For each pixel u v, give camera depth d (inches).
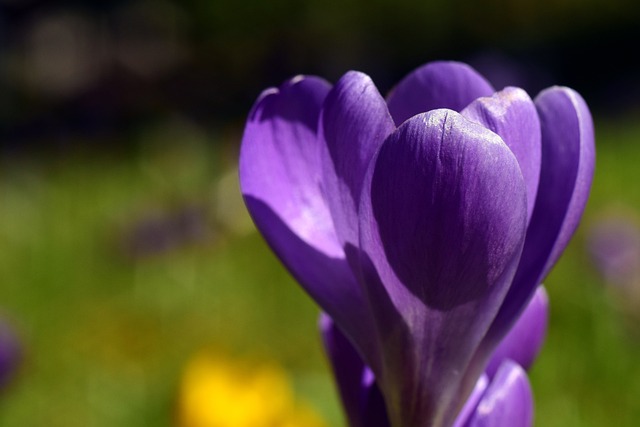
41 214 51.3
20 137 105.3
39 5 158.1
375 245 7.0
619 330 24.1
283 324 29.0
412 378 7.4
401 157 6.7
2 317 20.6
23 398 23.5
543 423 20.5
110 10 152.5
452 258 6.9
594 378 22.3
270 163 7.4
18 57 148.3
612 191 42.9
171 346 26.9
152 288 33.5
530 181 7.1
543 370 22.5
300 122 7.4
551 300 26.8
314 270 7.4
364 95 7.0
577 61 110.8
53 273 36.6
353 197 7.1
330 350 7.9
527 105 7.0
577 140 7.2
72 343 27.3
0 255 41.6
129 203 49.3
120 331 27.5
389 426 7.7
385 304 7.2
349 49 128.8
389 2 130.4
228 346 27.2
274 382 13.2
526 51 114.3
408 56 127.7
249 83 124.3
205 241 37.4
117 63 127.9
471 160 6.7
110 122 110.0
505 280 7.1
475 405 7.8
